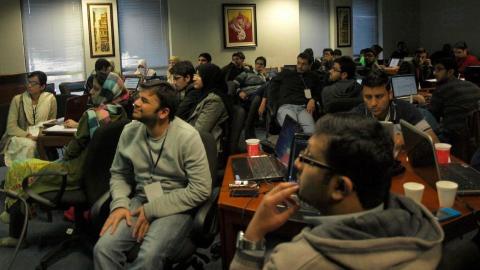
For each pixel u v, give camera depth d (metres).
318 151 0.95
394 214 0.88
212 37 8.69
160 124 2.17
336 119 0.96
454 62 4.17
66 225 3.32
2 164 4.92
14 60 7.30
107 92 2.96
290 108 5.03
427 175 1.93
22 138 3.99
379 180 0.91
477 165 2.36
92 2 7.63
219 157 3.13
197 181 2.10
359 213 0.92
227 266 1.91
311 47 9.87
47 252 2.90
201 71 3.52
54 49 7.55
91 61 7.74
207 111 3.30
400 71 6.75
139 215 2.10
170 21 8.27
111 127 2.47
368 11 10.83
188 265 2.22
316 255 0.85
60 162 2.72
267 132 5.30
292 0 9.34
